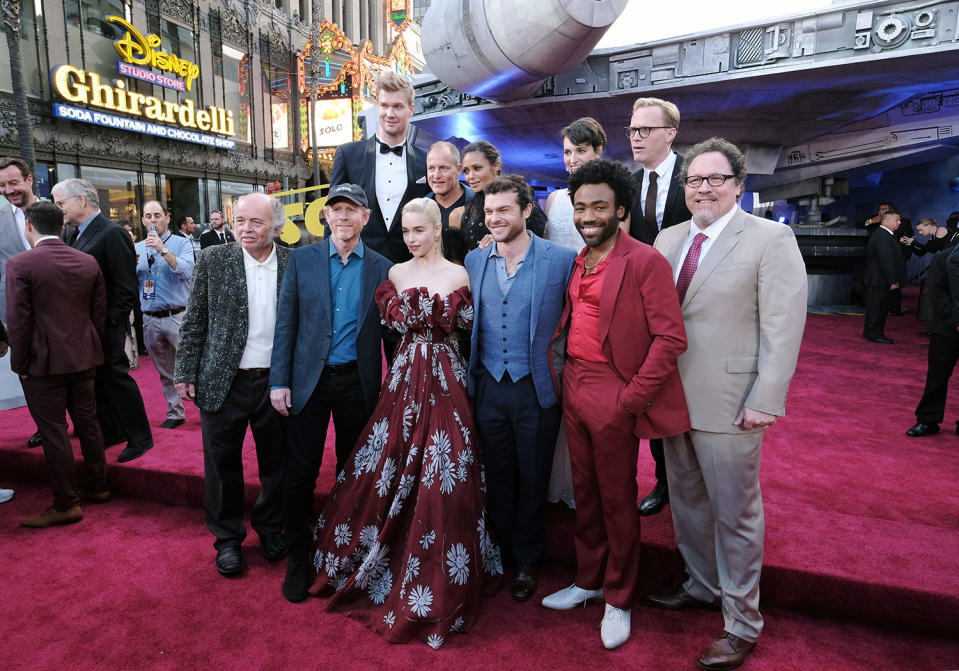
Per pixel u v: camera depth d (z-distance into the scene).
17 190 3.52
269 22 21.69
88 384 3.05
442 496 2.18
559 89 9.70
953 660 1.95
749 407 1.81
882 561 2.22
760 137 10.98
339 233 2.41
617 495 2.02
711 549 2.14
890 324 8.45
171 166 16.83
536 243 2.26
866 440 3.75
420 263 2.44
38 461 3.47
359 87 24.25
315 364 2.43
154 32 16.31
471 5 8.66
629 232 2.64
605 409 1.98
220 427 2.52
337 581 2.36
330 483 3.00
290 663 1.96
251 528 2.99
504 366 2.27
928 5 7.40
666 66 9.01
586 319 2.05
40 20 13.00
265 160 21.64
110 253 3.23
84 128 14.13
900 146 11.27
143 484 3.24
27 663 1.96
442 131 12.23
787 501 2.84
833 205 16.81
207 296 2.56
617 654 2.00
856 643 2.04
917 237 14.45
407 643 2.06
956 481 3.09
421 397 2.32
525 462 2.29
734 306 1.88
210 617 2.22
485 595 2.35
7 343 3.20
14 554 2.68
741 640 1.93
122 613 2.24
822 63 8.02
